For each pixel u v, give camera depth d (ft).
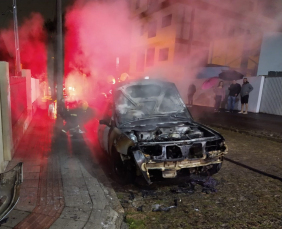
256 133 23.73
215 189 11.52
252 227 8.44
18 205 9.32
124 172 12.35
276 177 13.08
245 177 13.15
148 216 9.26
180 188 11.71
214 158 11.78
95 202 9.89
